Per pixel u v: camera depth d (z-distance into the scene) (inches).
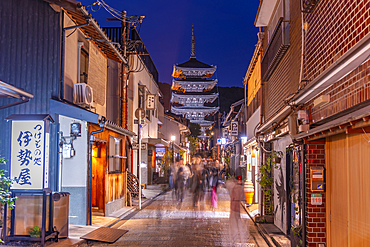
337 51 188.1
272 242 303.1
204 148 2819.9
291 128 246.7
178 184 595.2
